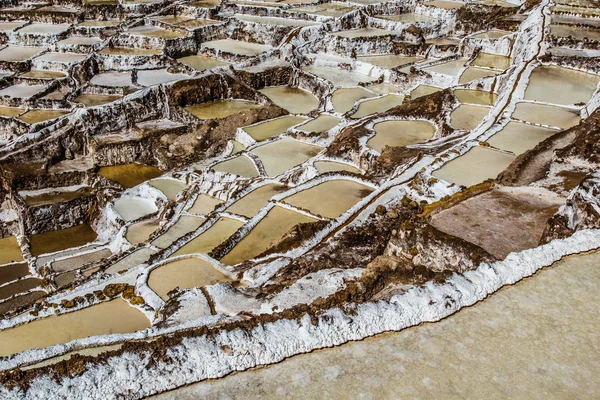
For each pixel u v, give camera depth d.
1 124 31.97
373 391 7.71
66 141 31.28
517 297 9.52
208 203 23.75
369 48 41.44
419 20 45.22
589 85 26.83
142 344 8.25
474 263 11.86
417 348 8.45
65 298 14.33
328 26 42.97
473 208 14.56
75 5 48.62
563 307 9.30
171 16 47.62
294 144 27.48
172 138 32.38
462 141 20.86
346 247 14.52
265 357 8.23
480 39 38.25
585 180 12.67
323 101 33.59
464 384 7.81
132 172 31.00
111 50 40.84
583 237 10.95
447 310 9.07
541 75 28.09
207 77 36.22
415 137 24.75
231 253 16.33
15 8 48.25
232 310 11.52
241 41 44.34
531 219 13.92
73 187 29.62
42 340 12.68
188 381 7.95
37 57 39.28
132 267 17.02
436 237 12.81
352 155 23.03
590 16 36.75
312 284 11.75
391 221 15.67
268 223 17.61
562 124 22.05
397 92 34.59
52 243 26.14
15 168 29.19
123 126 33.16
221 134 31.61
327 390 7.76
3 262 24.38
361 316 8.77
